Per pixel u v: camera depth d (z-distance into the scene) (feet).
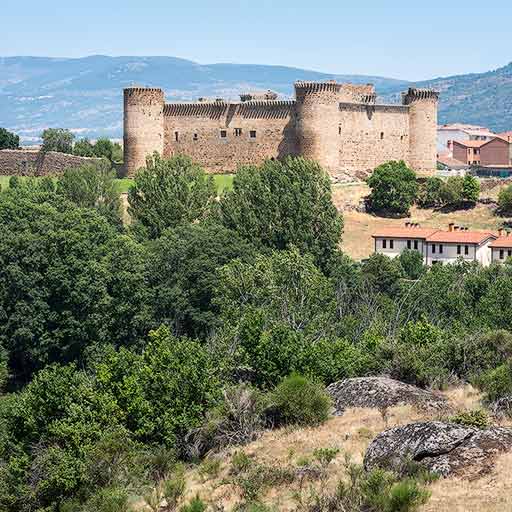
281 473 147.95
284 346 204.44
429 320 301.02
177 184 442.50
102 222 370.12
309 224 404.98
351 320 276.62
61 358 311.06
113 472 166.71
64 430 175.63
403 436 141.79
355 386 185.37
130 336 322.34
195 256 345.92
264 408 180.24
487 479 131.34
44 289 310.65
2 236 321.32
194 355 195.83
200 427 179.93
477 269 382.22
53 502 166.91
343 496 131.13
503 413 167.12
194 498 141.38
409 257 435.94
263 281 294.05
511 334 222.28
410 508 124.47
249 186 420.77
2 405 221.46
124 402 187.42
